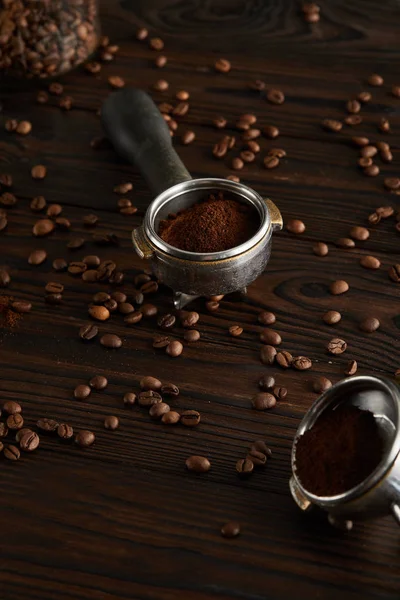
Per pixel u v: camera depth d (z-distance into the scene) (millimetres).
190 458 626
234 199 696
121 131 750
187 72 858
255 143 793
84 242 740
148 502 615
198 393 659
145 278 710
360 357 670
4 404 653
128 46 882
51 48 829
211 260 643
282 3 910
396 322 686
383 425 580
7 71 846
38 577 588
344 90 836
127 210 752
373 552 591
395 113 816
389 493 554
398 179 762
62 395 661
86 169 789
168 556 594
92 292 712
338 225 743
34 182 781
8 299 708
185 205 700
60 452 636
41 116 829
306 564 588
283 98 829
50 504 615
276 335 677
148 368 672
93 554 596
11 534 604
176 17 903
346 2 906
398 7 900
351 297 700
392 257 721
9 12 808
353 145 794
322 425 593
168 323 687
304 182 771
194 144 802
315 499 568
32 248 739
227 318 693
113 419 645
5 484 624
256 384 661
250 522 604
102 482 624
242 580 584
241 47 875
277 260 723
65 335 690
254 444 630
